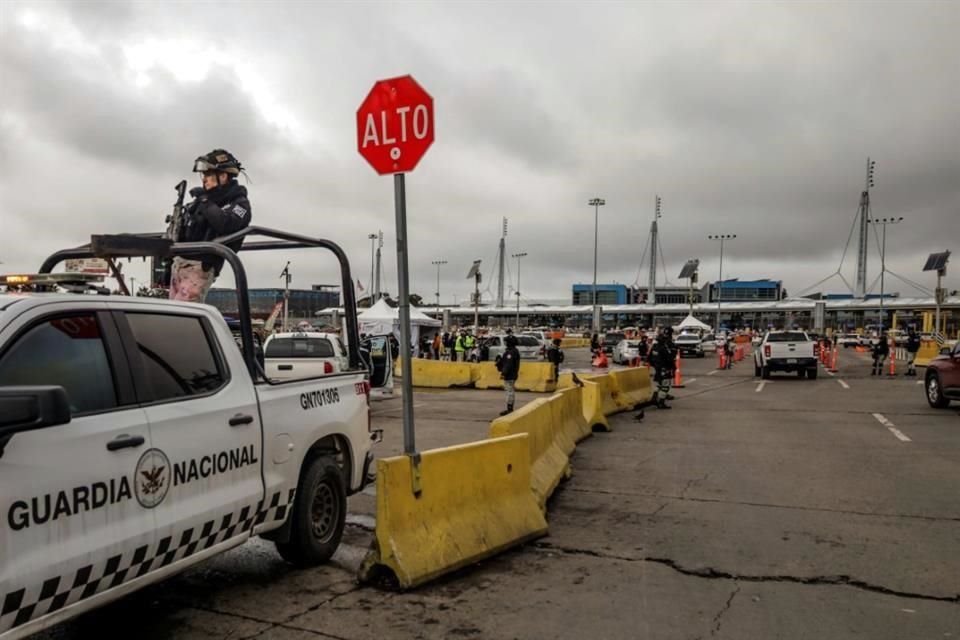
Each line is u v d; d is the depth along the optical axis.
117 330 3.92
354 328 6.50
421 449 11.36
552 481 8.01
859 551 6.11
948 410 16.30
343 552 6.00
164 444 3.93
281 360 16.03
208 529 4.23
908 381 26.08
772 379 27.80
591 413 13.41
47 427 3.09
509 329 24.53
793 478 9.09
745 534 6.64
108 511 3.56
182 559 4.09
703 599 5.02
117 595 3.68
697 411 16.70
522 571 5.59
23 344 3.40
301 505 5.35
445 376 25.47
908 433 12.83
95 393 3.67
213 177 6.36
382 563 5.16
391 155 5.52
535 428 8.05
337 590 5.12
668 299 135.38
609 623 4.60
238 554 5.92
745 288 134.75
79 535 3.40
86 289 4.26
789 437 12.52
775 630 4.50
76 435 3.43
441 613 4.73
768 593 5.14
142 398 3.92
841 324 104.81
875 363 30.05
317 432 5.44
